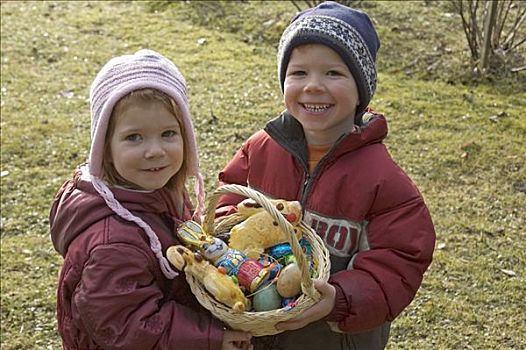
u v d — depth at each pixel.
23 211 5.30
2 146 6.18
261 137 2.81
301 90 2.50
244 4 9.24
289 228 2.16
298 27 2.48
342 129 2.58
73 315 2.25
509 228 4.97
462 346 3.96
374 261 2.44
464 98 6.88
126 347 2.18
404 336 4.04
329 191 2.54
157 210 2.40
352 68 2.48
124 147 2.32
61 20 9.18
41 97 7.16
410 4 8.90
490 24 7.13
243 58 7.92
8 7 9.70
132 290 2.20
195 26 8.85
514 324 4.11
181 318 2.26
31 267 4.69
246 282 2.29
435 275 4.50
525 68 7.20
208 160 5.88
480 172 5.66
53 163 5.97
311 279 2.22
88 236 2.26
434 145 6.04
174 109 2.35
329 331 2.61
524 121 6.39
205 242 2.37
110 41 8.49
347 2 8.39
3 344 4.04
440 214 5.12
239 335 2.27
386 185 2.47
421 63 7.59
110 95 2.30
